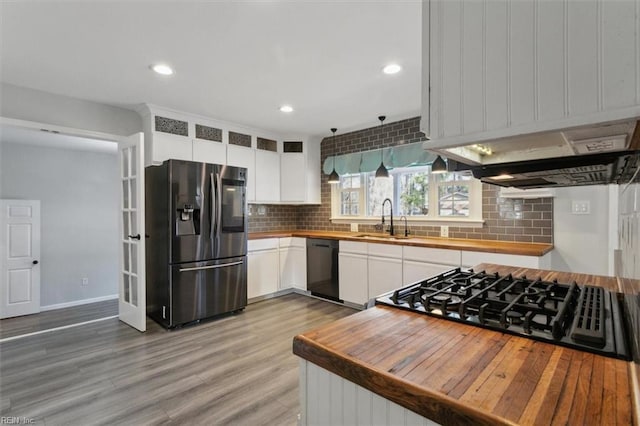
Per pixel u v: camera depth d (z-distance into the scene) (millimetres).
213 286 3465
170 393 2076
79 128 3182
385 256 3461
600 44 519
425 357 750
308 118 3893
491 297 1169
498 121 628
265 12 1823
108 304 4570
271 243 4285
